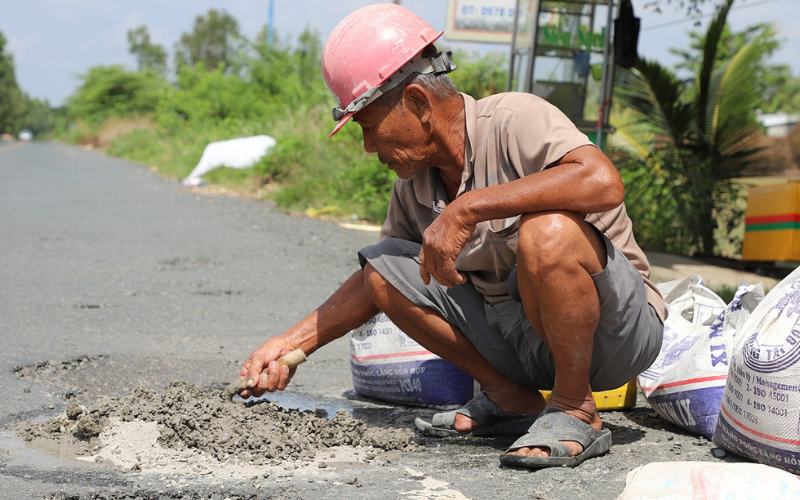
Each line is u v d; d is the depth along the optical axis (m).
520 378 2.61
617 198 2.11
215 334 4.13
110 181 16.17
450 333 2.56
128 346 3.77
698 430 2.58
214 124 23.12
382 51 2.25
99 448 2.35
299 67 24.88
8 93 98.88
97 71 49.88
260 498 2.00
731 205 10.05
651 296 2.43
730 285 6.82
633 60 8.29
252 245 7.62
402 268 2.52
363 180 10.65
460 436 2.60
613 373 2.37
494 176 2.33
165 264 6.48
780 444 2.13
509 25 13.13
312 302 5.12
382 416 2.88
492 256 2.38
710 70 9.91
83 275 5.85
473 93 13.37
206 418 2.38
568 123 2.24
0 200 11.77
